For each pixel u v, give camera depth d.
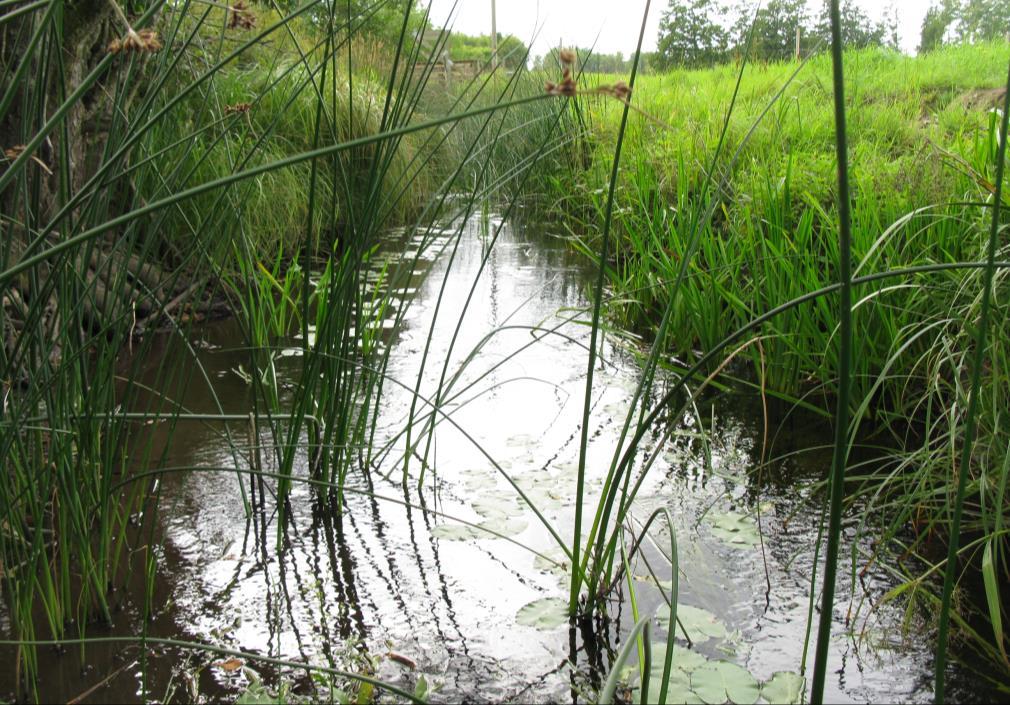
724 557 2.01
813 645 1.68
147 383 3.17
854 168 3.77
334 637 1.73
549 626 1.77
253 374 2.24
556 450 2.67
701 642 1.69
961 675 1.58
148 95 1.70
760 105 6.45
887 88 7.50
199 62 3.93
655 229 4.28
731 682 1.55
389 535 2.16
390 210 2.31
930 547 2.02
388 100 2.08
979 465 2.02
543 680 1.60
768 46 10.16
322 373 2.34
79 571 1.93
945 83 7.60
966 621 1.75
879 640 1.69
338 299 2.26
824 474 2.43
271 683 1.58
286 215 5.10
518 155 6.80
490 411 3.02
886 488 2.29
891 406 2.82
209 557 2.03
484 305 4.50
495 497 2.35
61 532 1.71
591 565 1.95
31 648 1.56
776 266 3.20
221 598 1.86
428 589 1.92
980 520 2.05
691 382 3.27
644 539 2.10
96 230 0.98
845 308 0.95
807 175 3.92
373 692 1.56
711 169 1.92
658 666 1.62
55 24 1.54
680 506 2.27
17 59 2.25
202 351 3.62
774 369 3.10
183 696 1.54
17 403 1.73
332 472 2.39
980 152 2.95
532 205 7.72
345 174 2.25
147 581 1.82
